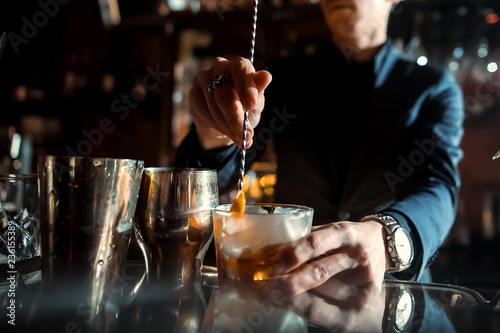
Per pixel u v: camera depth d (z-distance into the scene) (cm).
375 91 147
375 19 148
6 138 262
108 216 56
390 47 154
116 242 58
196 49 281
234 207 61
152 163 292
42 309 51
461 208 241
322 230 64
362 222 80
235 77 73
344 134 151
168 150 274
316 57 161
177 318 49
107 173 56
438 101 146
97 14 311
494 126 231
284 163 158
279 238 58
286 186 158
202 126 102
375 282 66
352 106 151
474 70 229
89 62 314
